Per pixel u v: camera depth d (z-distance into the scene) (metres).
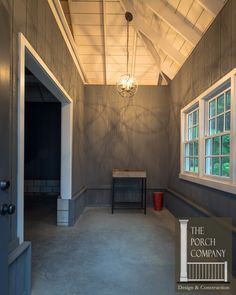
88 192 5.94
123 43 5.34
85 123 5.95
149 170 5.98
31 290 2.25
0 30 1.51
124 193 5.95
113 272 2.62
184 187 4.47
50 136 6.98
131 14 4.48
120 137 5.98
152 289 2.29
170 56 4.65
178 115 4.99
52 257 3.00
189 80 4.21
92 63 5.76
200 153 3.63
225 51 2.79
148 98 6.02
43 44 2.71
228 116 2.94
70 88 4.31
